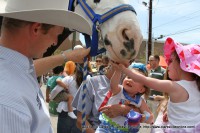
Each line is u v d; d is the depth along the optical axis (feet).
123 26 5.59
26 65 3.91
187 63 7.52
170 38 7.86
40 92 4.71
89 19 6.23
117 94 8.07
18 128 3.34
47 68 6.51
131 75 7.32
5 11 4.23
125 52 5.63
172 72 7.88
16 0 4.08
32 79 4.06
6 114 3.27
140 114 7.49
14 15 3.81
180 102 7.32
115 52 5.76
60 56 6.45
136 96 8.03
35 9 3.96
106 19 5.84
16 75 3.70
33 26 3.99
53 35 4.31
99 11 6.06
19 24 3.92
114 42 5.66
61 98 13.00
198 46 7.87
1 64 3.63
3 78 3.50
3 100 3.30
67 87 13.32
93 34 6.06
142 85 7.88
